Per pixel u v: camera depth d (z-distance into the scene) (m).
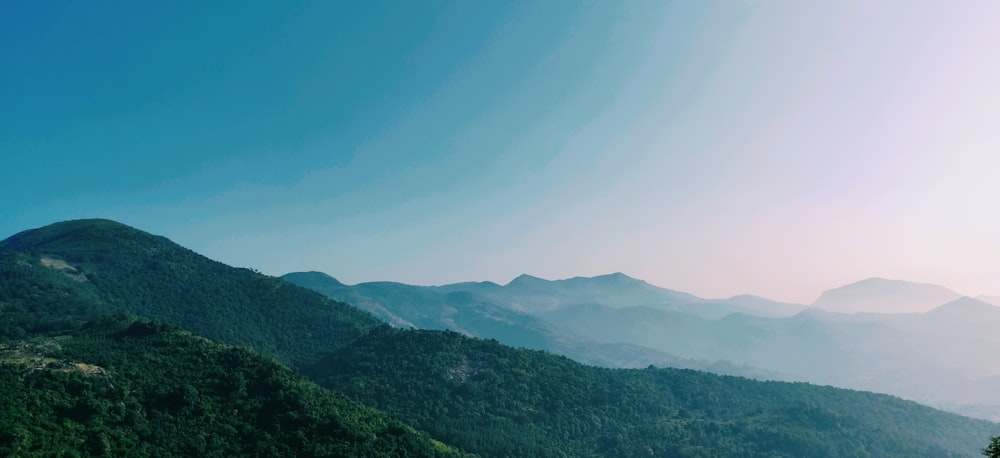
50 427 180.38
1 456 161.62
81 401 193.88
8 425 171.75
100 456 177.62
